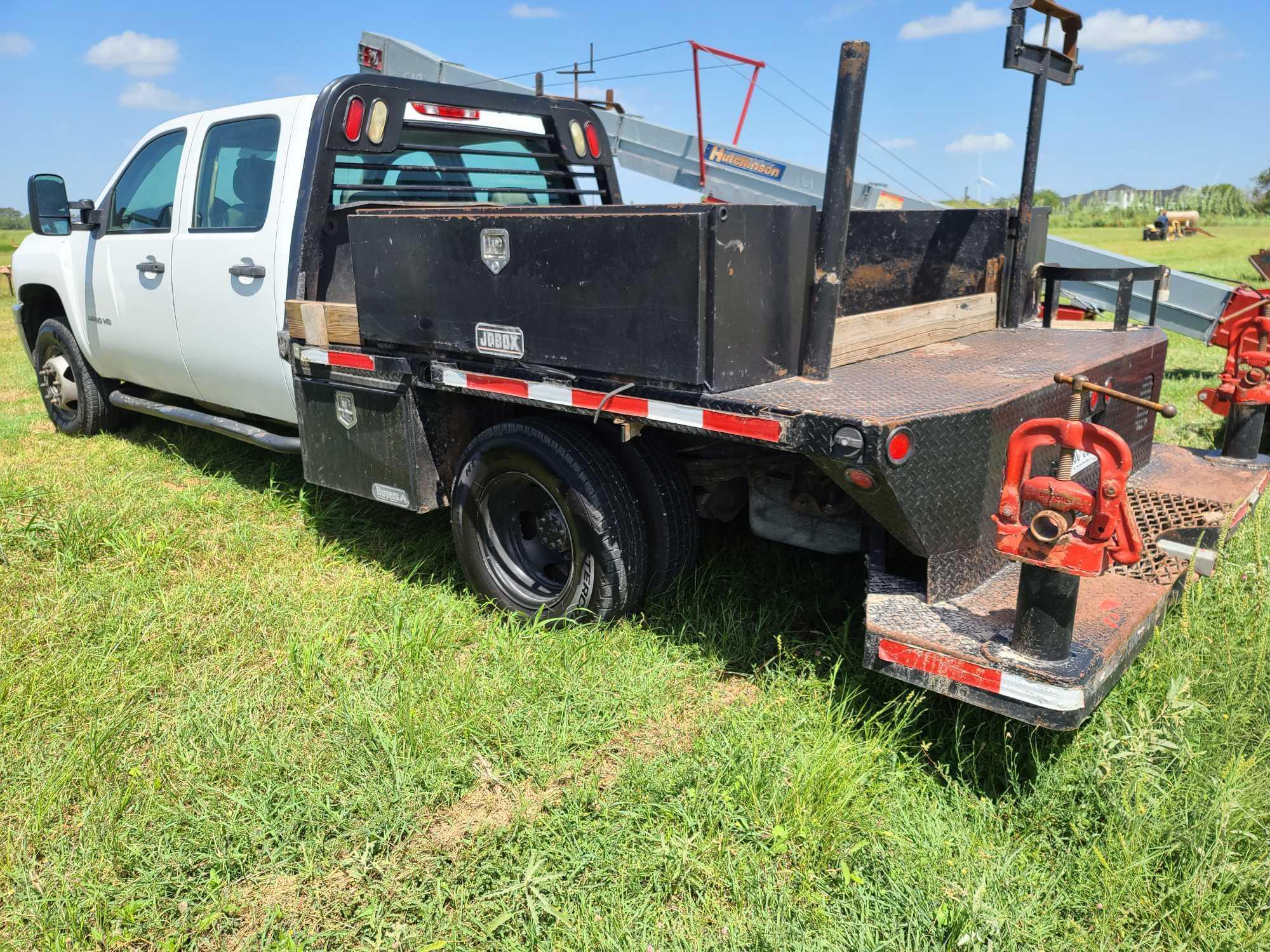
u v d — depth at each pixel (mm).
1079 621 2445
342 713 2850
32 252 6184
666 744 2730
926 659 2350
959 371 2979
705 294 2486
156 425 6551
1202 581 3273
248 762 2625
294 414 4367
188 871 2277
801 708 2832
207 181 4629
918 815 2373
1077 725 2148
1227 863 2084
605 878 2211
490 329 3113
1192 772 2389
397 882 2221
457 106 4445
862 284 3619
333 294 4277
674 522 3262
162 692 3047
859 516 2959
